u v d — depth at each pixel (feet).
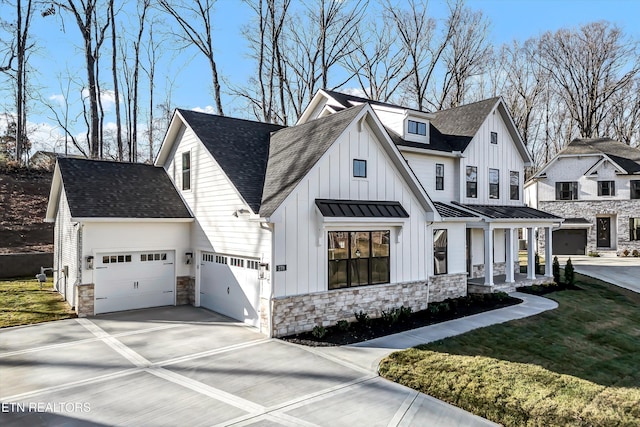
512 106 146.61
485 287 57.36
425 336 37.29
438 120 76.33
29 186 91.97
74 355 31.99
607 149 114.01
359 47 110.32
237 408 23.30
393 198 45.42
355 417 22.48
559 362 33.40
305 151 42.45
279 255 36.78
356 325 40.06
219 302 46.37
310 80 106.93
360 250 42.63
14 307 47.29
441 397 25.16
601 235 111.04
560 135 160.56
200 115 52.44
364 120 42.83
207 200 47.85
